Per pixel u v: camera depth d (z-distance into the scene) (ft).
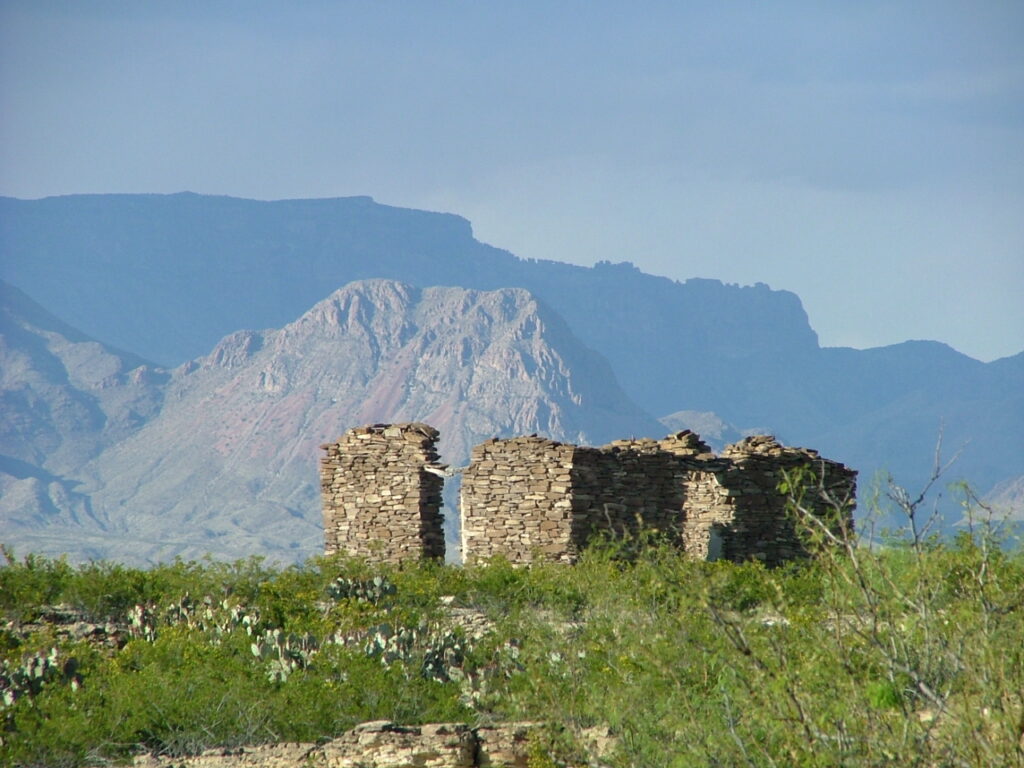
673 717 186.39
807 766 150.82
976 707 150.00
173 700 236.43
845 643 171.63
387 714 240.53
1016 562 184.55
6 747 214.07
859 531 164.35
